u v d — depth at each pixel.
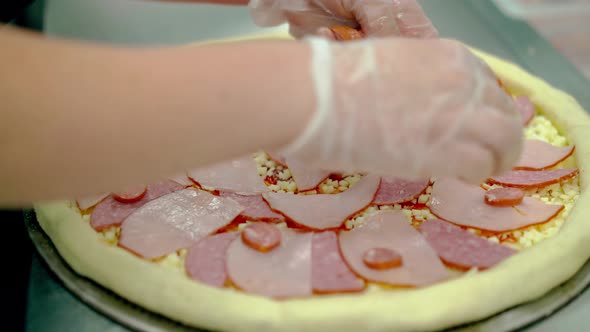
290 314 0.61
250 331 0.61
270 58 0.56
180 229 0.67
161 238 0.67
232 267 0.64
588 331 0.63
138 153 0.53
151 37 0.94
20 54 0.52
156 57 0.54
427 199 0.71
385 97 0.57
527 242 0.67
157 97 0.53
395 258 0.64
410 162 0.59
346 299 0.62
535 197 0.72
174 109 0.53
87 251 0.66
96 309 0.64
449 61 0.59
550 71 0.89
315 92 0.56
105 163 0.53
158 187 0.71
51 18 0.95
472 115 0.58
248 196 0.71
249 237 0.65
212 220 0.68
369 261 0.63
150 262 0.65
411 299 0.62
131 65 0.53
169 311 0.63
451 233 0.67
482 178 0.60
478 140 0.58
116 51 0.54
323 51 0.57
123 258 0.65
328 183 0.73
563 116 0.79
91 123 0.52
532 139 0.77
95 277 0.65
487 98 0.59
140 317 0.63
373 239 0.66
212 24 0.97
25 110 0.51
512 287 0.63
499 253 0.65
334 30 0.72
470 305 0.62
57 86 0.52
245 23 0.97
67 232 0.67
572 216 0.69
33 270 0.67
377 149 0.58
